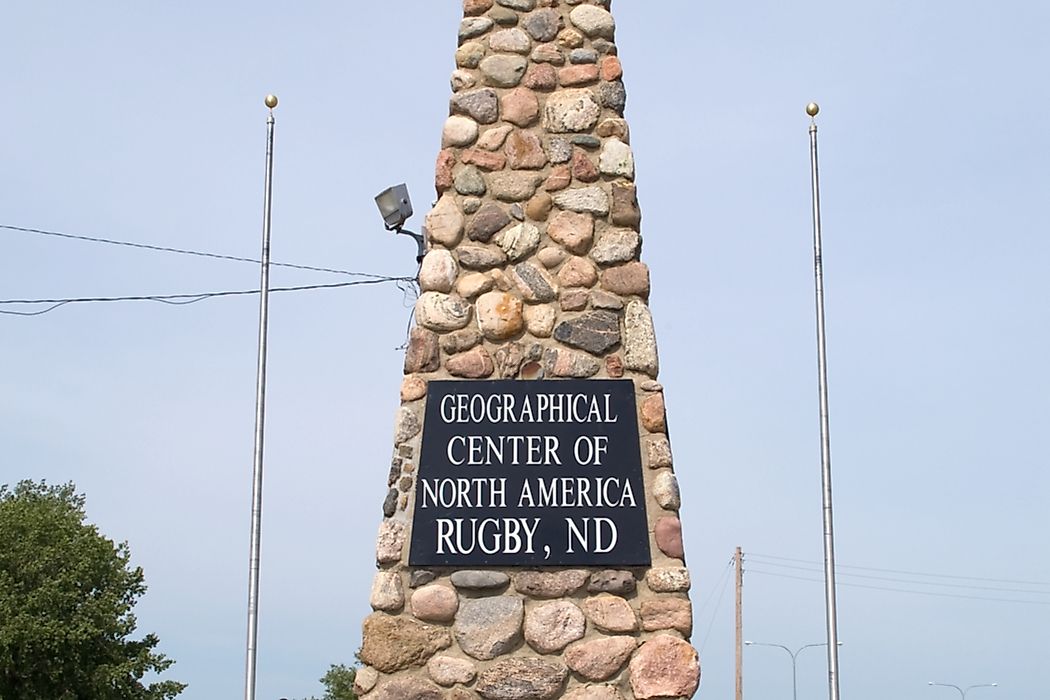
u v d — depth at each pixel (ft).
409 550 26.55
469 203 27.99
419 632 26.14
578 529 26.53
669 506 26.66
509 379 27.27
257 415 36.04
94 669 98.63
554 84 28.55
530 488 26.78
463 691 25.85
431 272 27.76
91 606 98.78
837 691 32.68
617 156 28.17
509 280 27.68
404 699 25.86
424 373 27.45
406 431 27.14
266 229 36.27
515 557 26.45
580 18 28.91
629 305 27.55
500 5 28.99
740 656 92.17
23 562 99.30
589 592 26.27
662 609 26.11
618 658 25.85
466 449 26.99
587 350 27.37
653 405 27.14
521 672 25.85
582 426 27.04
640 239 27.96
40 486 120.57
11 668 96.02
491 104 28.43
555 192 28.02
